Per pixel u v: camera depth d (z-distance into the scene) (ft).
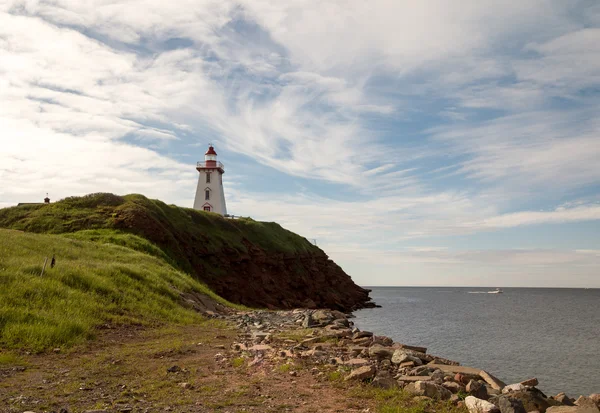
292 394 26.40
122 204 152.76
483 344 121.60
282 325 70.44
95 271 71.61
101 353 39.47
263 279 186.60
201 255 163.02
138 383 28.99
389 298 478.59
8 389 26.55
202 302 90.68
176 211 177.88
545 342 129.49
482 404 22.57
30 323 43.27
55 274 61.87
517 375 83.87
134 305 64.08
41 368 32.73
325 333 55.88
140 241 125.18
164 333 53.21
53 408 23.04
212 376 31.12
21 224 140.05
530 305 356.18
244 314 87.97
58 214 145.07
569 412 22.06
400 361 35.37
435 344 119.24
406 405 24.11
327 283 249.34
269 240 218.38
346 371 32.04
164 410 22.89
